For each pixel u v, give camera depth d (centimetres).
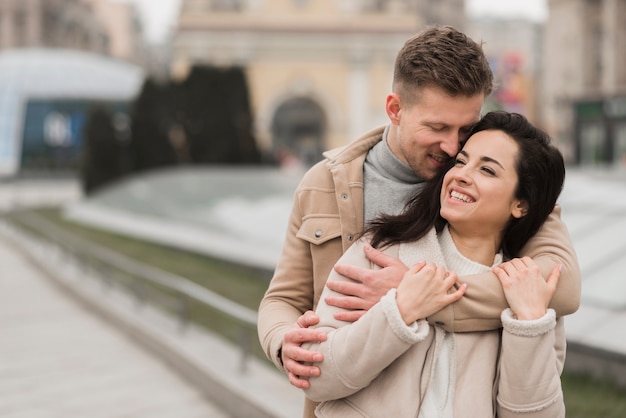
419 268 179
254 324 455
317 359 180
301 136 5559
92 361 633
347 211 204
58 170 3816
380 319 172
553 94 4703
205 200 1586
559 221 195
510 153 179
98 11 10169
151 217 1534
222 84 2205
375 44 4012
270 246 1130
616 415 436
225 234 1268
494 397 178
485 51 194
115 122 2112
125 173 2095
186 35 3881
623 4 4038
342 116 4038
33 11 6181
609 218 864
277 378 502
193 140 2202
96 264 944
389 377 180
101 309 812
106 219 1650
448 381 178
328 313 188
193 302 824
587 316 575
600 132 3194
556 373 172
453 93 177
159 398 528
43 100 4025
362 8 4053
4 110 3988
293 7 3997
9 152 3906
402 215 193
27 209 2134
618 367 500
